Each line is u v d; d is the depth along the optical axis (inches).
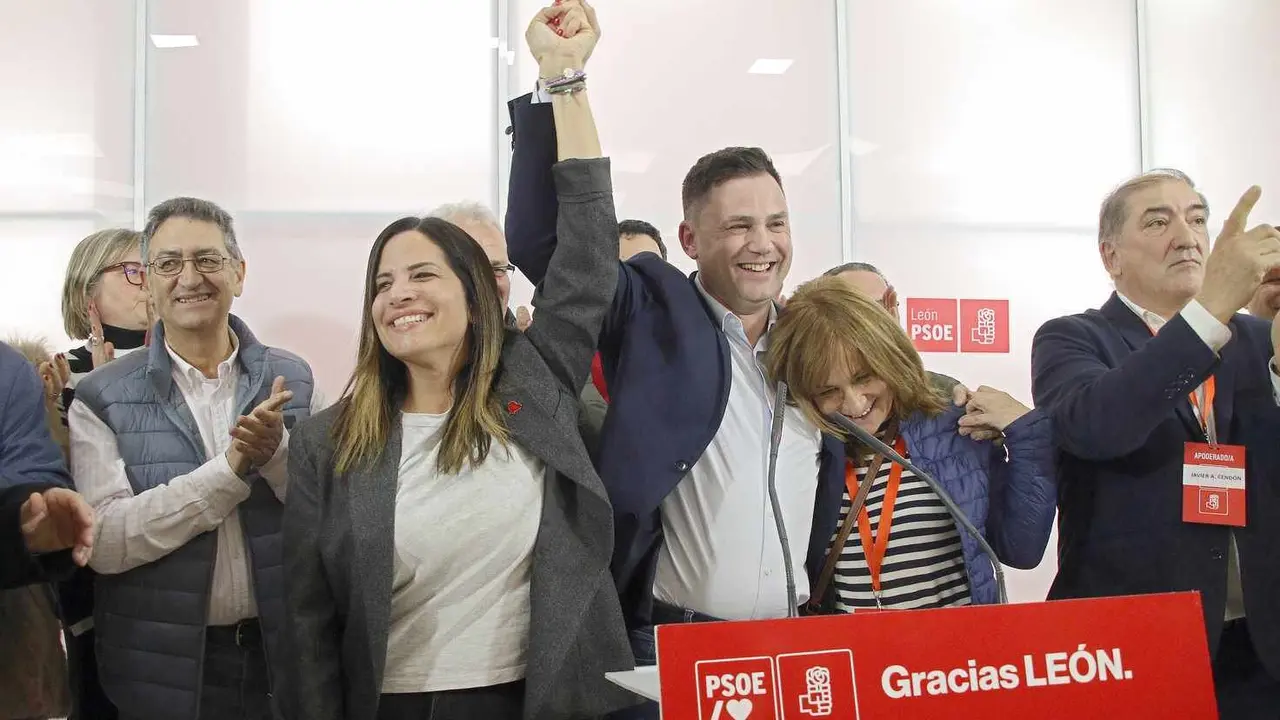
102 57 147.6
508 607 61.9
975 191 171.8
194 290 82.6
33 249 144.2
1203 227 82.4
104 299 101.3
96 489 78.2
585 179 67.1
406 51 155.5
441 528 60.9
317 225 151.0
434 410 66.1
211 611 78.0
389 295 63.8
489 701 60.2
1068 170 175.0
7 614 77.0
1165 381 69.6
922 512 67.4
